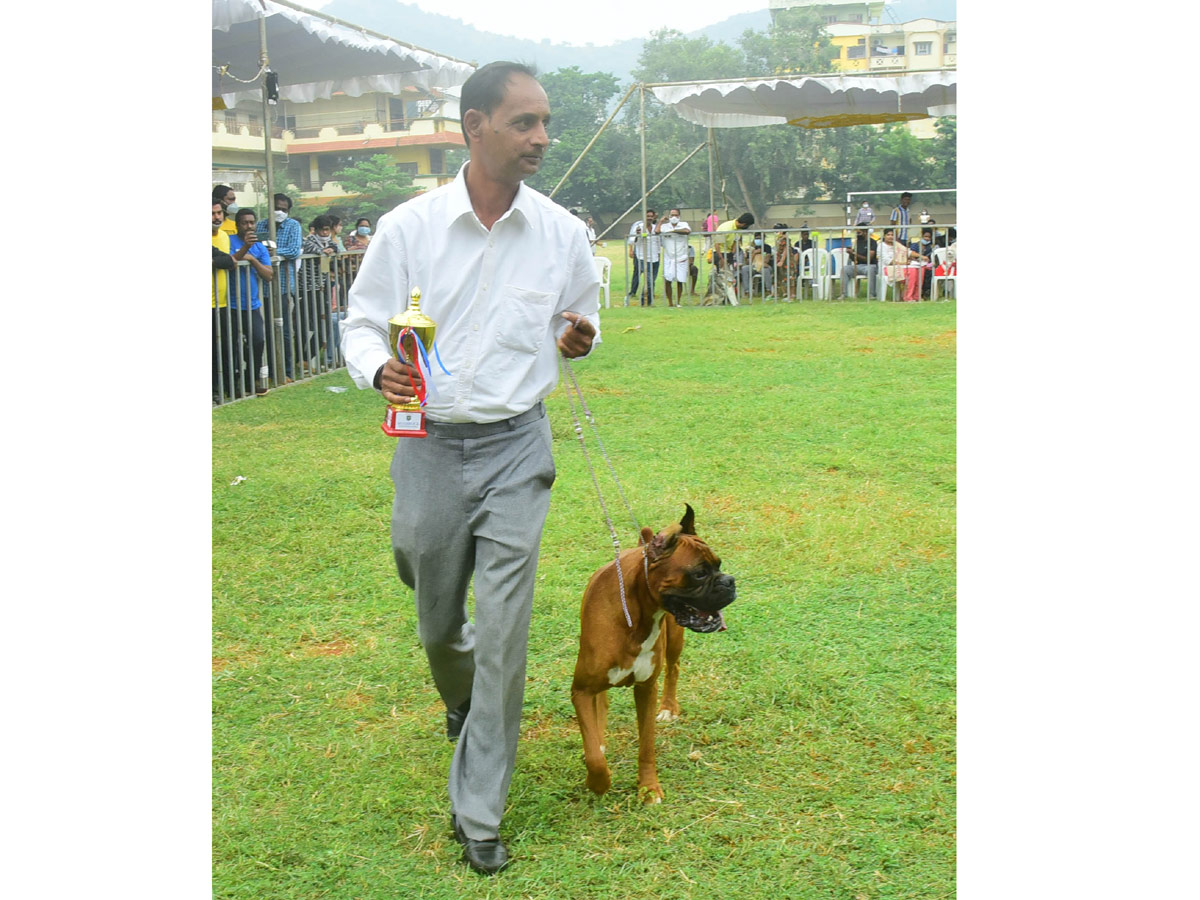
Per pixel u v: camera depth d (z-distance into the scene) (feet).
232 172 162.30
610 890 9.98
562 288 11.24
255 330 35.50
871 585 17.44
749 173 199.52
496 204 10.92
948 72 64.03
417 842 10.84
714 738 12.76
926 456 25.71
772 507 21.68
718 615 10.80
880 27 232.53
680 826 10.97
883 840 10.58
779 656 14.84
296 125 200.64
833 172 196.24
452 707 12.75
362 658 15.28
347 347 10.98
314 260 39.86
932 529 19.98
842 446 26.91
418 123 196.13
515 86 10.44
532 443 11.10
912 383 35.99
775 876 10.09
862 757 12.22
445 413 10.83
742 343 47.39
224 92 51.80
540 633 15.92
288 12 40.68
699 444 27.40
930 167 189.78
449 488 10.98
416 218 10.79
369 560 19.13
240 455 26.48
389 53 47.24
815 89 67.05
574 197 207.31
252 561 19.03
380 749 12.72
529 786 11.84
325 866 10.44
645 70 235.61
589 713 11.28
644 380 37.45
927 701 13.41
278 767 12.25
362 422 30.58
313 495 22.81
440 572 11.27
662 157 199.52
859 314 58.70
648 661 11.14
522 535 10.75
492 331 10.77
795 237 71.26
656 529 20.26
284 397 34.81
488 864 10.31
